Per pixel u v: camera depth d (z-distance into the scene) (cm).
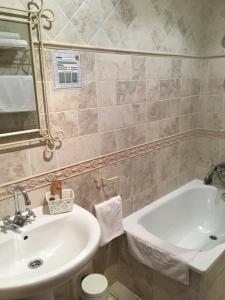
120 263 203
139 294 195
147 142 207
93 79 157
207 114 253
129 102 184
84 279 173
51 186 148
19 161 133
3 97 120
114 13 160
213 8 228
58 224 134
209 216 259
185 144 252
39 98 134
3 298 92
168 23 200
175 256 159
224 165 245
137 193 210
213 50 236
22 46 121
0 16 114
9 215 133
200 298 155
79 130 156
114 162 183
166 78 211
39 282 92
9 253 119
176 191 250
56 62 138
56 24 134
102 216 175
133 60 179
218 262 162
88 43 150
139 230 187
